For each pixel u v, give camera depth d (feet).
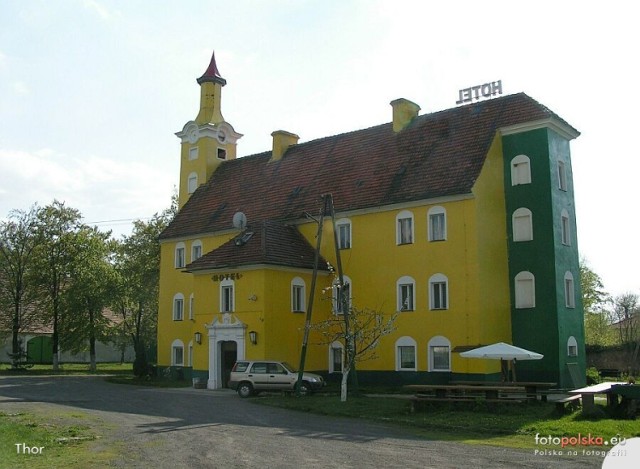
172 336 148.15
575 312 111.65
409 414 74.23
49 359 222.28
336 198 124.98
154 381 139.64
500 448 52.80
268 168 149.07
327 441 56.44
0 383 133.80
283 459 47.44
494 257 108.27
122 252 193.67
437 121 124.88
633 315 246.06
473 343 102.89
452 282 106.52
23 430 59.93
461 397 75.97
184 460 47.24
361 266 118.62
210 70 169.58
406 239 113.91
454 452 50.62
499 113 116.67
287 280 116.47
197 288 122.83
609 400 73.67
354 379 96.68
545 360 105.60
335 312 120.67
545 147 109.81
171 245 151.84
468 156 111.75
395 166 122.21
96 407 85.20
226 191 152.25
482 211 106.93
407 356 111.45
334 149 139.33
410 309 111.45
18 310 184.44
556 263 107.14
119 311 189.47
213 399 96.73
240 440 56.65
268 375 99.71
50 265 182.60
